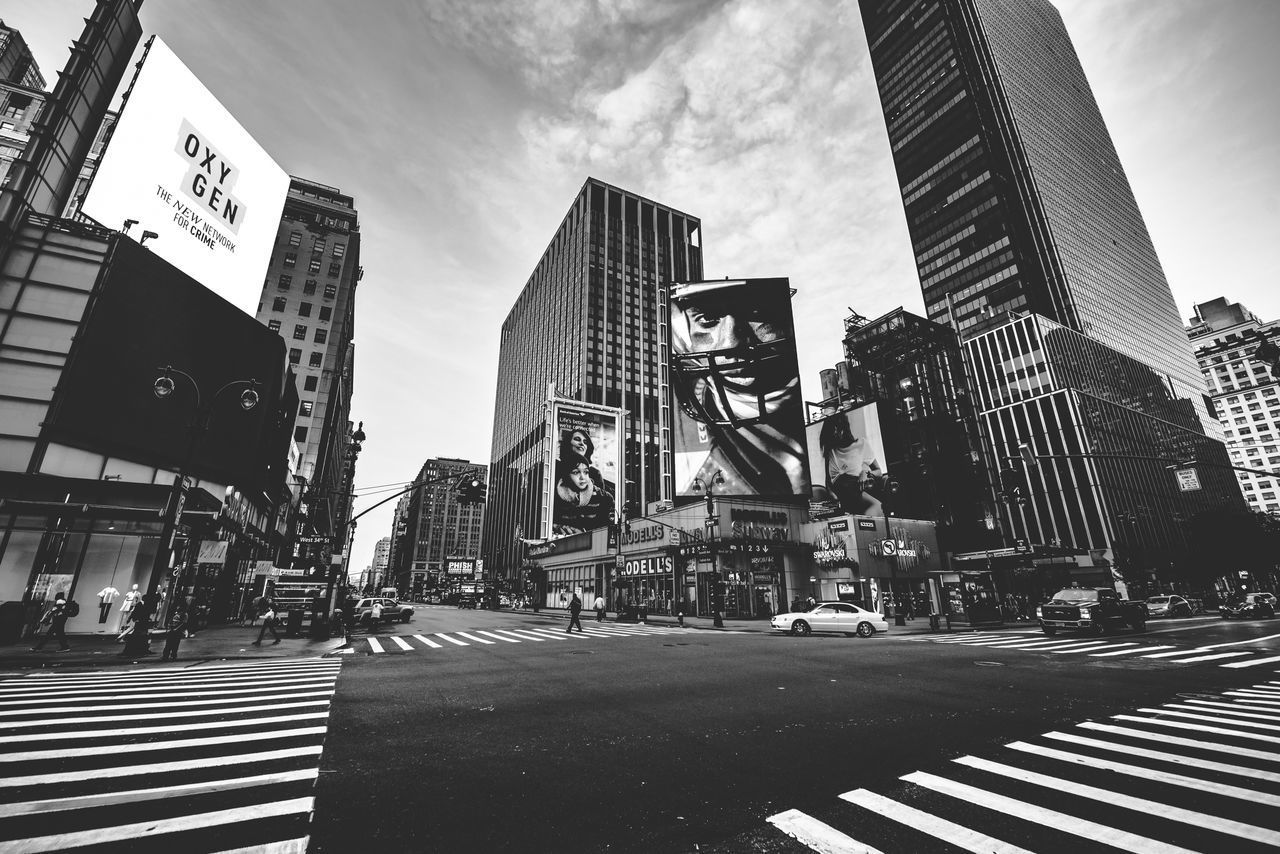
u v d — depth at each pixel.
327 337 64.31
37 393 19.70
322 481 59.91
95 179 23.59
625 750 6.36
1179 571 65.94
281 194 35.34
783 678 11.71
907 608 40.38
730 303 53.88
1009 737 6.86
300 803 4.61
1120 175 129.12
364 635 23.86
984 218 92.75
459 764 5.79
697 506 43.97
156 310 23.61
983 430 81.00
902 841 3.93
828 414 59.41
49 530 18.91
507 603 80.00
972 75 104.00
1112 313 97.62
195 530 23.64
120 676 11.88
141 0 27.81
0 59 46.97
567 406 76.06
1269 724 7.45
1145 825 4.15
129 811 4.34
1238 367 127.88
